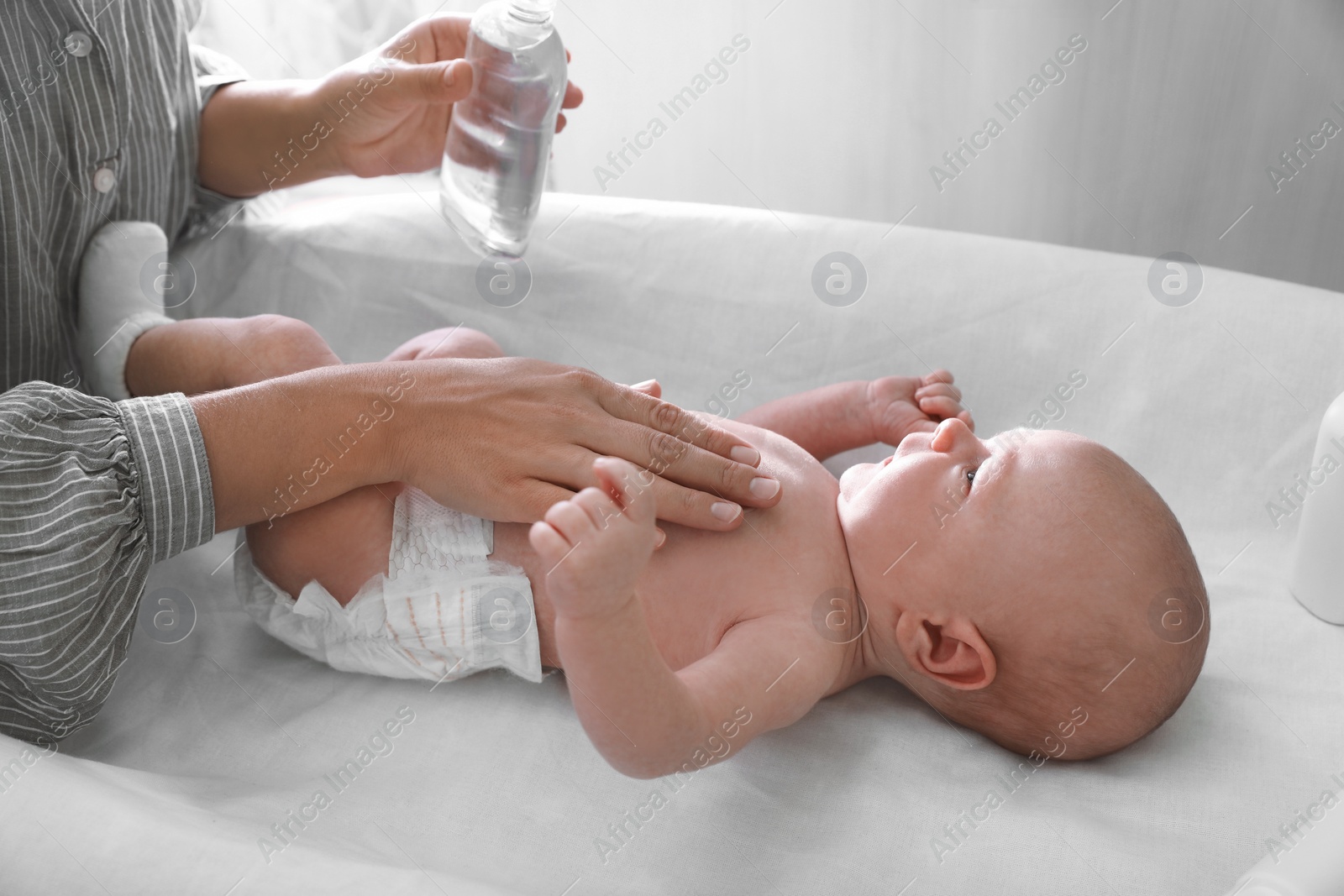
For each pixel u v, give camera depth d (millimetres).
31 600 800
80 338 1215
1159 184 1894
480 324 1363
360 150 1310
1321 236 1861
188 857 684
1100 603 879
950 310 1286
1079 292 1267
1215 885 758
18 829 680
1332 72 1739
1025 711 917
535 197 1296
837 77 1893
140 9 1167
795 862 811
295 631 1008
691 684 813
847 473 1036
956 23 1819
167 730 949
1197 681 954
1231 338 1206
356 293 1378
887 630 966
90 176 1162
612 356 1346
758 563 942
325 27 1810
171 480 873
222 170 1358
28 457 833
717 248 1355
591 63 1914
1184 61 1784
